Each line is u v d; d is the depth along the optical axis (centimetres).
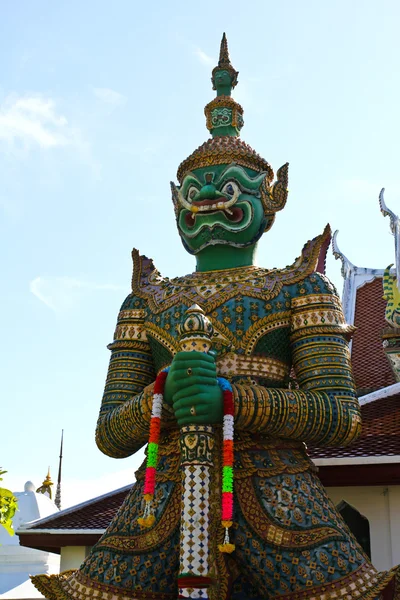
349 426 777
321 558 704
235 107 998
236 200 895
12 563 2139
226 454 713
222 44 1052
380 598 695
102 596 749
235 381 796
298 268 870
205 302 837
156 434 745
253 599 775
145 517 724
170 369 749
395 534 1033
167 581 754
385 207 1627
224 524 694
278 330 832
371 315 1916
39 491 2744
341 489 1078
